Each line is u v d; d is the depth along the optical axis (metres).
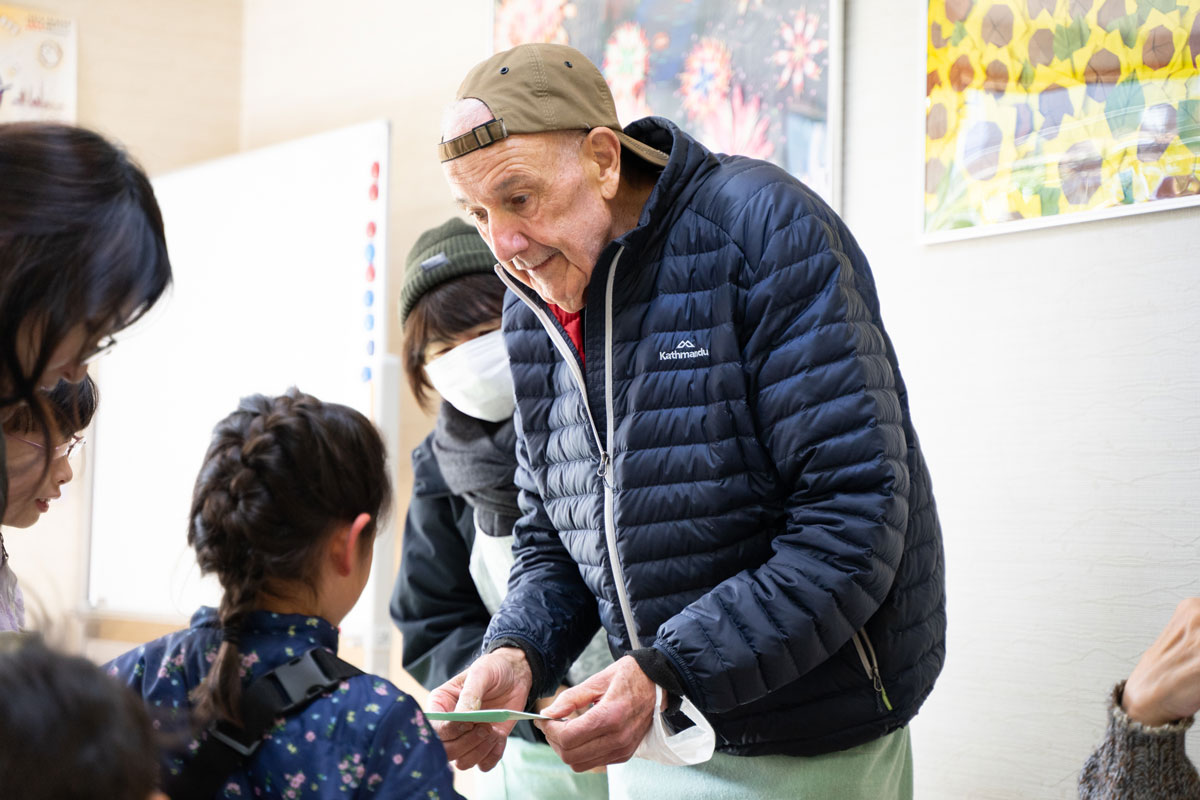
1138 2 1.72
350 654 3.10
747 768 1.38
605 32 2.55
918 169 1.97
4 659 0.67
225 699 1.01
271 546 1.08
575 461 1.45
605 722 1.19
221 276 3.22
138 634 3.59
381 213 2.83
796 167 2.17
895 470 1.23
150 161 3.64
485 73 1.33
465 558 1.98
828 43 2.12
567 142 1.33
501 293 1.90
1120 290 1.74
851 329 1.25
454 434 1.87
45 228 0.89
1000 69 1.87
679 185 1.34
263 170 3.14
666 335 1.33
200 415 3.25
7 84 3.43
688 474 1.32
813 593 1.21
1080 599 1.77
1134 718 1.10
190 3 3.72
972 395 1.90
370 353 2.82
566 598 1.53
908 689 1.36
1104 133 1.75
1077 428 1.78
